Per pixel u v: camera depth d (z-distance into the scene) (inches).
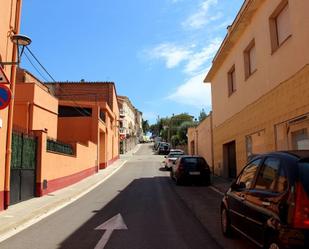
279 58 557.3
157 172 1272.1
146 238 347.9
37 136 666.8
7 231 392.2
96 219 453.7
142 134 5423.2
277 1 558.3
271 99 591.5
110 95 1870.1
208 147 1250.6
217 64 990.4
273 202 229.0
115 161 1866.4
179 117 3961.6
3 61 508.4
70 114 1373.0
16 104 824.3
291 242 202.5
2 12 503.8
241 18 697.6
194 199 627.5
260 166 275.9
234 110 849.5
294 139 513.7
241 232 292.0
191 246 316.5
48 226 416.8
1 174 501.0
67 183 844.6
